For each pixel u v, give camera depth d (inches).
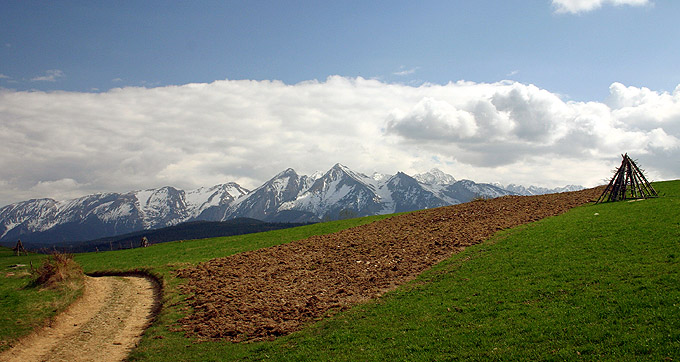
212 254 2135.8
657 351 637.9
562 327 781.3
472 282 1150.3
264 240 2463.1
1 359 1013.8
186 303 1360.7
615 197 2119.8
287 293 1357.0
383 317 1021.8
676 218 1414.9
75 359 1024.2
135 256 2320.4
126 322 1272.1
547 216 1941.4
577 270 1075.9
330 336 959.0
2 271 1795.0
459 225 2018.9
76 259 2417.6
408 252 1646.2
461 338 823.7
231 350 984.3
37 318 1223.5
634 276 963.3
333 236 2245.3
